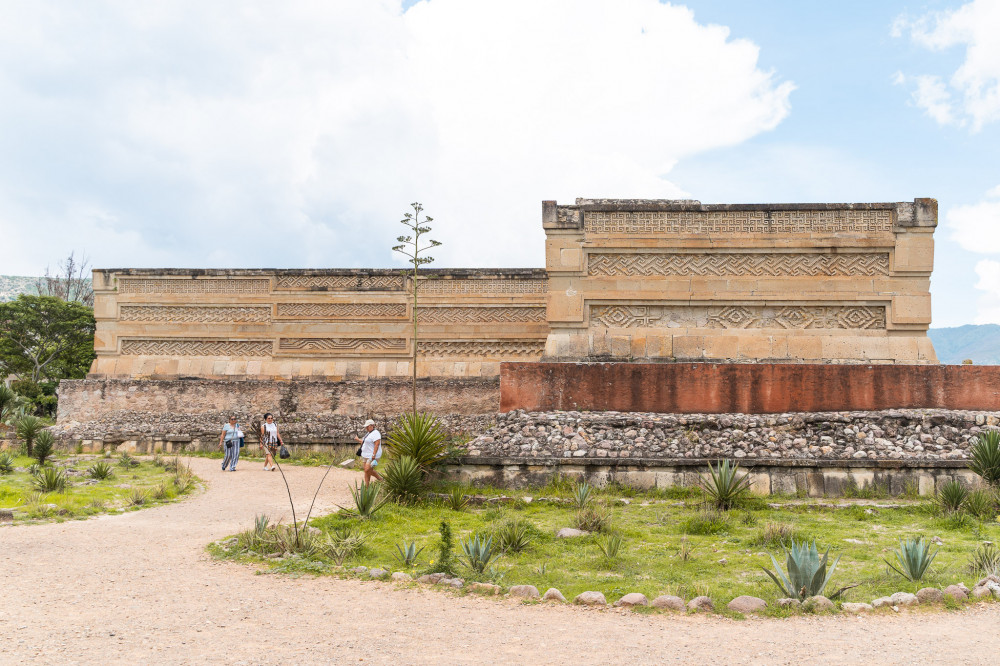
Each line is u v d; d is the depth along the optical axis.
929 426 11.70
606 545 8.05
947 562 7.35
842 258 13.23
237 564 7.14
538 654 4.86
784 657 4.84
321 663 4.62
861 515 9.73
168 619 5.44
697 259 13.45
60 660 4.54
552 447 11.79
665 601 5.92
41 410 26.03
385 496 10.41
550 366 12.66
